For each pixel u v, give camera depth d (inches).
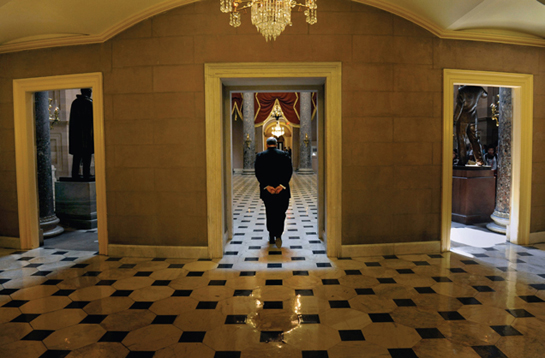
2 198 217.6
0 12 163.0
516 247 209.8
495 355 98.1
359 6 185.8
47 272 170.1
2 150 215.6
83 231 262.5
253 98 847.1
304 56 185.2
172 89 187.6
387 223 194.4
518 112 214.1
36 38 195.2
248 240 227.5
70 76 197.2
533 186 216.8
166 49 186.7
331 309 127.7
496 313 123.6
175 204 191.2
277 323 117.4
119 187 194.4
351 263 180.4
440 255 193.3
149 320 120.3
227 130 227.8
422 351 100.3
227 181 229.9
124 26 186.4
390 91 189.9
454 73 195.6
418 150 194.4
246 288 148.2
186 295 141.3
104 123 193.8
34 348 103.0
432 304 131.3
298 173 828.0
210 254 190.4
